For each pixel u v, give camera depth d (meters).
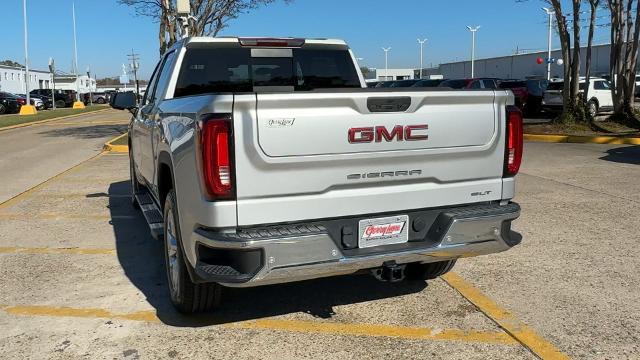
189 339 4.01
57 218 7.66
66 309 4.55
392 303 4.61
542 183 9.58
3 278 5.27
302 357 3.74
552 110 23.75
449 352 3.77
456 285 4.97
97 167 12.60
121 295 4.83
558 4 17.28
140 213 7.93
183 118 3.82
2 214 7.94
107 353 3.82
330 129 3.50
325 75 5.87
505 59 73.50
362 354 3.77
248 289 4.93
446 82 24.66
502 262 5.55
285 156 3.43
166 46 18.52
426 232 3.91
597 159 12.26
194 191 3.55
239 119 3.34
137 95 6.82
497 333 4.03
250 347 3.88
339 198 3.61
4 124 26.84
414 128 3.71
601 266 5.38
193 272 3.77
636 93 39.06
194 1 17.75
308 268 3.47
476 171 3.99
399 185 3.78
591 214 7.36
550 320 4.22
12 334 4.11
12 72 81.56
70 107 55.72
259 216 3.45
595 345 3.83
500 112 4.01
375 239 3.76
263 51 5.56
